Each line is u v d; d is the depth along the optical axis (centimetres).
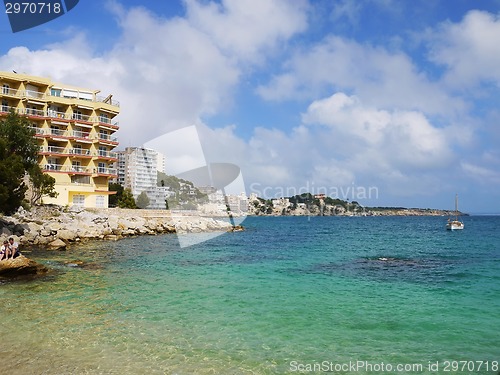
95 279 2289
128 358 1139
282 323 1476
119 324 1442
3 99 6494
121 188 7262
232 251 3947
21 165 3866
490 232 8594
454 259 3481
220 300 1817
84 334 1330
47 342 1252
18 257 2334
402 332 1382
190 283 2205
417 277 2480
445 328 1426
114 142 7231
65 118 6856
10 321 1462
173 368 1078
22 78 6594
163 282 2222
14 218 4350
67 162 6794
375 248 4547
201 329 1398
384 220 19375
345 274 2589
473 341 1298
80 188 6669
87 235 4828
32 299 1800
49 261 2925
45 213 5306
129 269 2672
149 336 1320
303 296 1916
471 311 1655
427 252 4097
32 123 6650
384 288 2120
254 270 2712
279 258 3441
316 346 1249
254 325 1451
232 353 1189
